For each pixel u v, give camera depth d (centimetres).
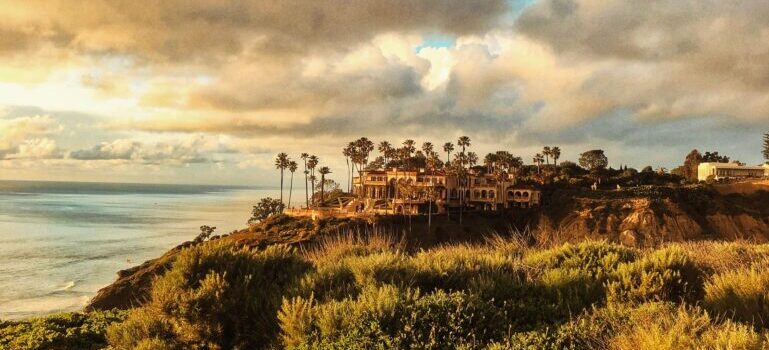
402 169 10794
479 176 10081
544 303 820
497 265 1000
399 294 801
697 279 879
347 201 11550
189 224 15638
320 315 780
